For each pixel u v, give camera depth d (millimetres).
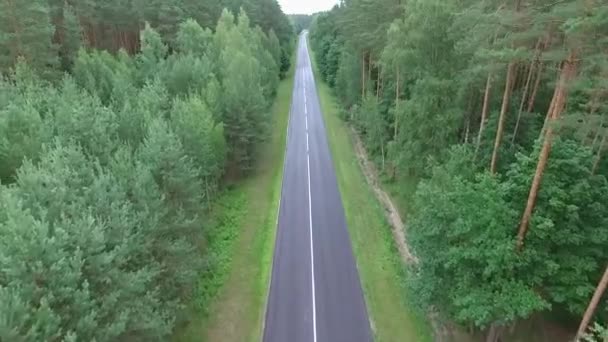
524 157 18438
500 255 17094
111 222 16797
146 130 28141
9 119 23828
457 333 22484
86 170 19281
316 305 24516
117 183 19656
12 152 21812
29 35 36625
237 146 41469
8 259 12750
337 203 37000
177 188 22969
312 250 29922
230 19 58188
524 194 18141
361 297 25109
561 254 17875
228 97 40875
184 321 22797
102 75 41344
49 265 13445
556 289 17906
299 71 100000
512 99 27688
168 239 21078
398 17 38031
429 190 20484
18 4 35625
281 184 40906
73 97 30312
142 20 55094
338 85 61531
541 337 21594
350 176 42656
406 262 28109
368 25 42688
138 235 18375
